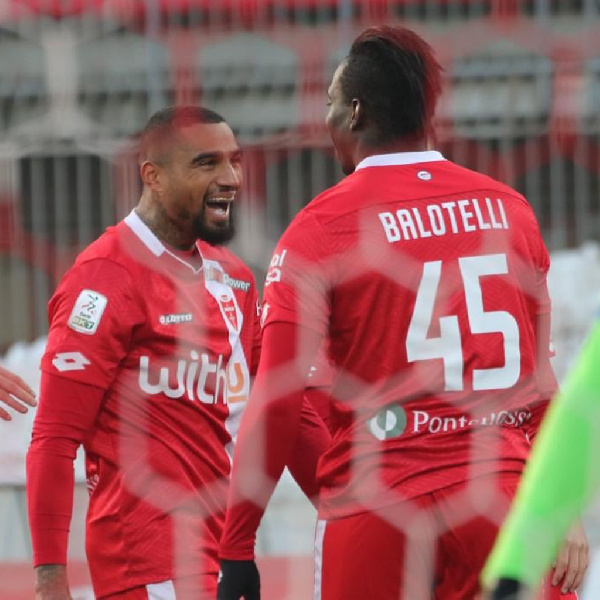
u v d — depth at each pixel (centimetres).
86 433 1028
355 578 892
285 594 1468
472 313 891
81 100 1862
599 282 1966
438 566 891
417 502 878
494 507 880
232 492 909
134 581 1033
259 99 1864
